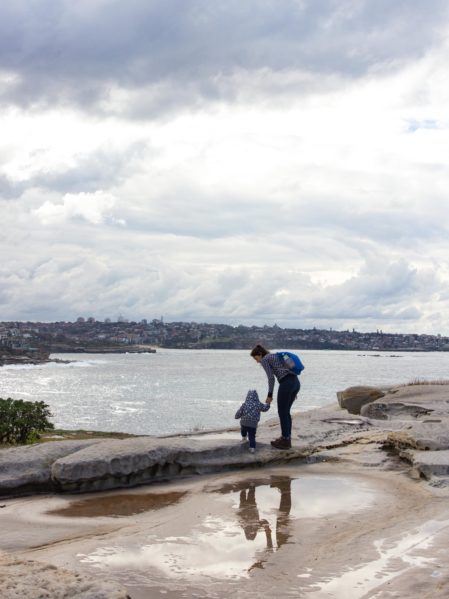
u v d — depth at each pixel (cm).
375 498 884
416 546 649
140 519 802
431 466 989
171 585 563
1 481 930
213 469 1081
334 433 1391
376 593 527
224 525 755
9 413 2467
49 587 468
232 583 566
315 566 603
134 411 6931
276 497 900
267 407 1149
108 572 596
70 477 943
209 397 8825
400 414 1894
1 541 711
